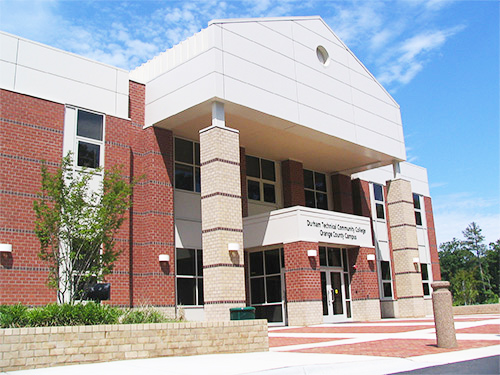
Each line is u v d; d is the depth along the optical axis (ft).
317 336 50.55
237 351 39.37
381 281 99.35
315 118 73.56
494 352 33.19
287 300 69.62
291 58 72.08
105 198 48.75
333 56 80.38
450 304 37.22
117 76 65.16
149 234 63.72
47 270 52.70
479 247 305.53
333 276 78.43
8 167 52.37
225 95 61.11
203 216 60.85
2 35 55.62
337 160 91.04
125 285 58.85
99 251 50.60
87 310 37.40
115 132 62.64
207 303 58.59
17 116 54.24
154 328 35.81
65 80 59.72
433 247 117.08
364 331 54.95
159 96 67.10
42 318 35.06
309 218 71.46
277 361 31.94
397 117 92.53
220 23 63.16
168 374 27.30
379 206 106.11
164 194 66.03
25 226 52.26
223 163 60.49
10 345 29.73
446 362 29.78
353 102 82.23
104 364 31.83
